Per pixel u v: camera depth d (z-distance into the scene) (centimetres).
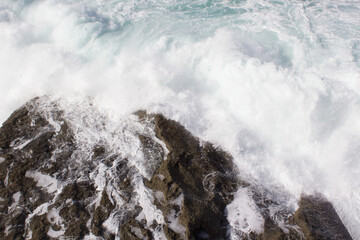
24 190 816
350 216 762
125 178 830
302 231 715
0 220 755
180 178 804
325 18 1270
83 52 1210
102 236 718
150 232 713
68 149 916
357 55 1092
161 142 910
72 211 767
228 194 793
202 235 698
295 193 812
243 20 1287
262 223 732
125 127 967
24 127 980
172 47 1167
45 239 718
